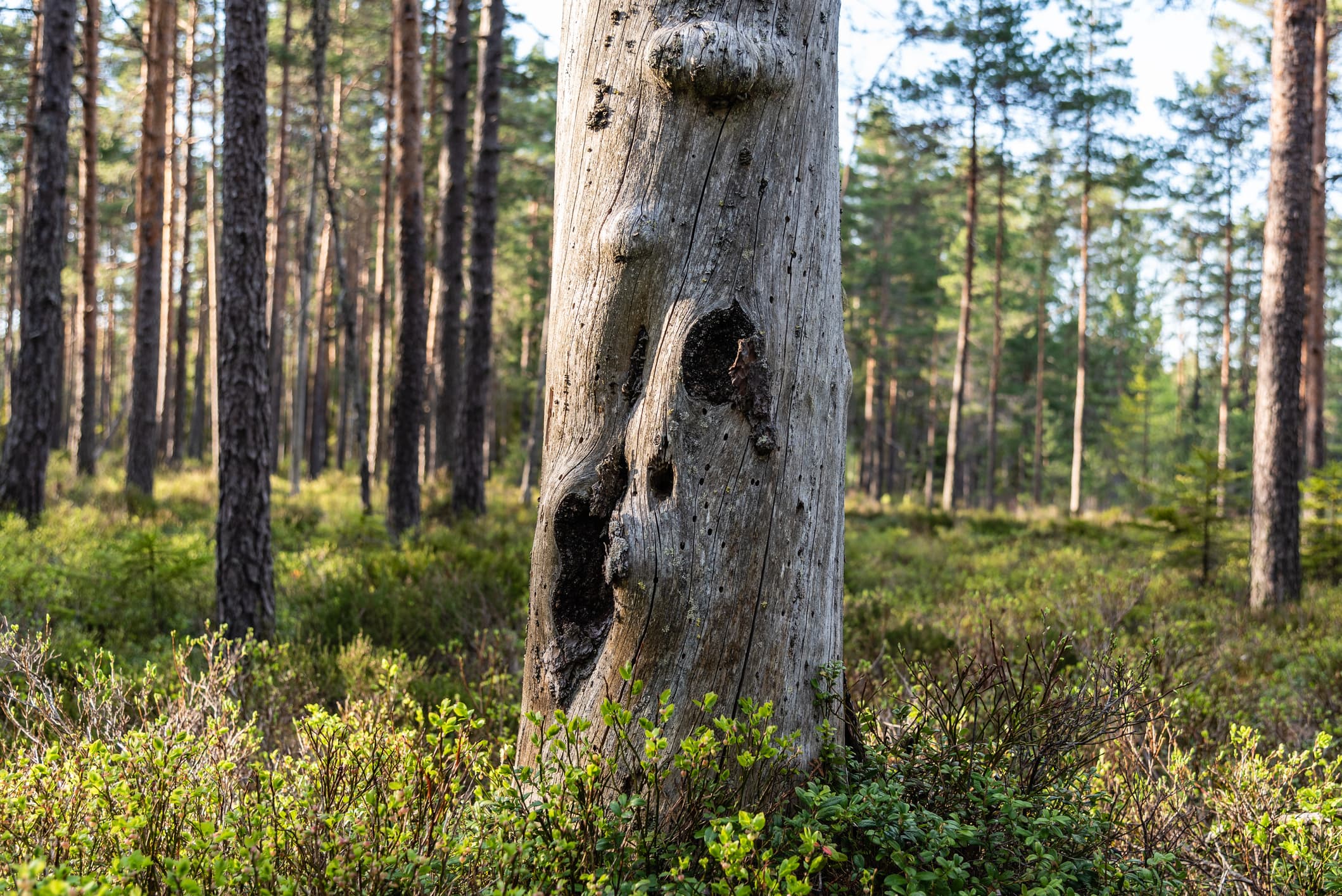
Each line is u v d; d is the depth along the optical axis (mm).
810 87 2508
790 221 2449
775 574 2383
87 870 1970
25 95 16250
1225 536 11062
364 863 1935
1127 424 39375
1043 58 20281
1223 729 4125
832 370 2562
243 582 5504
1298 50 8969
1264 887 2512
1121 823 2596
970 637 6023
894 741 2902
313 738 2443
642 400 2383
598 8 2506
